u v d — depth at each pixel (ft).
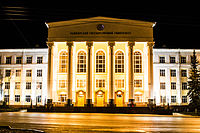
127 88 166.81
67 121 74.64
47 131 51.75
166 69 176.45
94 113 133.90
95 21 162.20
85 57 172.45
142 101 166.20
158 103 172.04
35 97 176.65
